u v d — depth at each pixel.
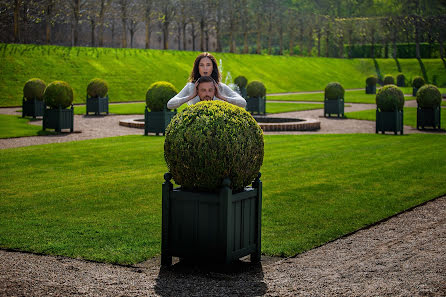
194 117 5.14
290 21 105.56
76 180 10.68
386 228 7.08
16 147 15.98
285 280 4.89
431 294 4.41
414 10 124.69
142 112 32.28
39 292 4.48
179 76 59.62
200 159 5.00
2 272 5.07
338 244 6.29
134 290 4.59
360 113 32.78
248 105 31.89
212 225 5.11
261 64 78.75
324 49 131.62
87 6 65.12
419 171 11.88
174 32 88.75
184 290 4.60
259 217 5.55
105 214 7.85
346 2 138.00
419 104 23.73
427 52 116.06
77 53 55.09
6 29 62.62
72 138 18.69
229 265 5.14
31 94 26.95
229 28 89.75
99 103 30.38
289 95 58.19
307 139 18.88
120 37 81.88
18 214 7.81
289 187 9.98
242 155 5.08
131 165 12.69
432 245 6.12
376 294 4.43
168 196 5.30
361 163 13.09
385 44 117.56
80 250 5.97
